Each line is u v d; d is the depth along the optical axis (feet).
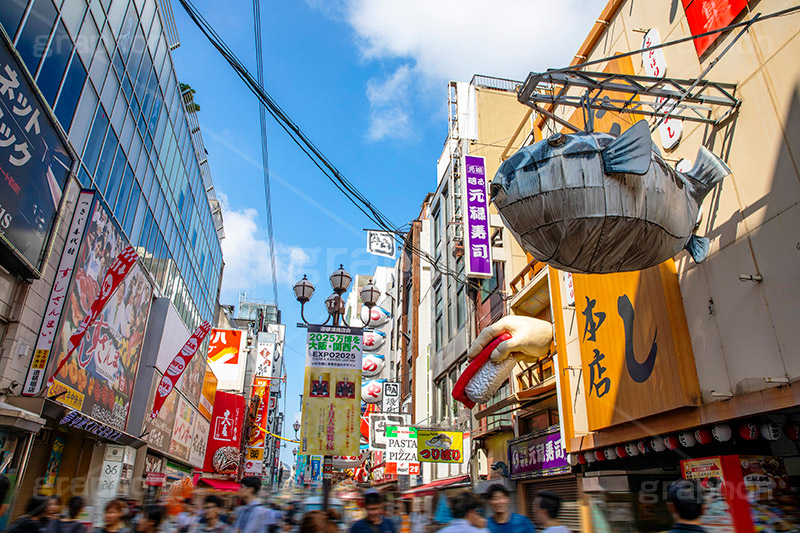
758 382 25.31
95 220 43.37
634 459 35.35
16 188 32.42
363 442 97.30
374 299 41.47
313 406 36.99
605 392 35.76
